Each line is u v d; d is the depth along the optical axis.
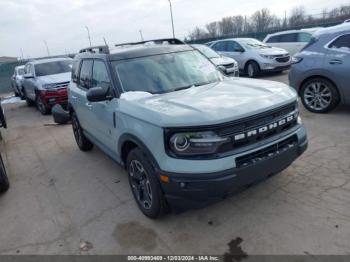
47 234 3.53
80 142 6.04
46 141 7.35
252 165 2.84
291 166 4.36
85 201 4.15
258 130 2.93
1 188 4.66
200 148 2.76
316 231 3.00
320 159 4.48
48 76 10.95
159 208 3.24
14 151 6.84
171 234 3.23
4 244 3.44
